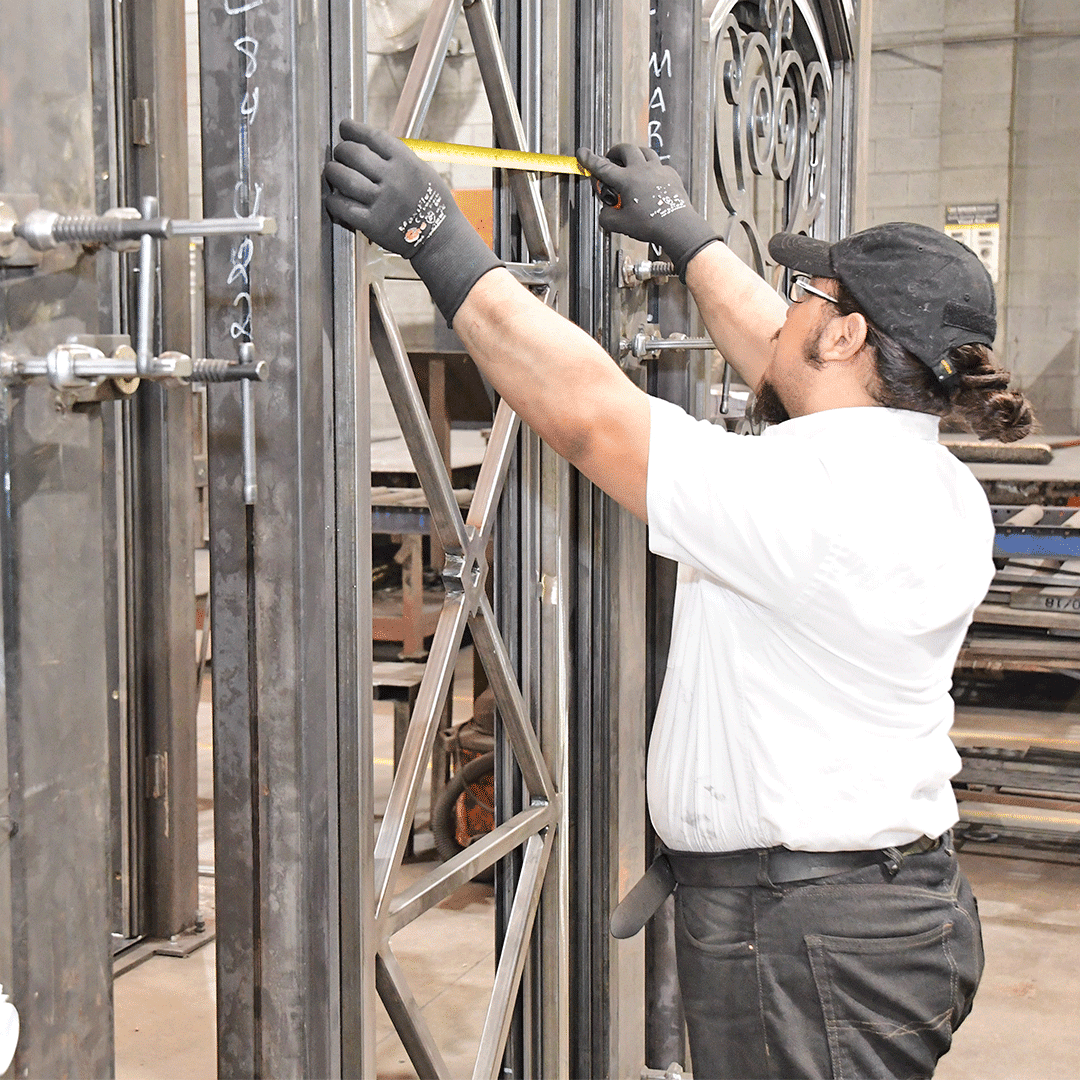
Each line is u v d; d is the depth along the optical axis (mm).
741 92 2475
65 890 999
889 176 8148
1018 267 7977
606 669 1962
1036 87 7762
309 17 1190
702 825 1466
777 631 1393
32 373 921
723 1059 1479
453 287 1311
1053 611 4012
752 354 1812
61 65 944
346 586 1317
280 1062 1299
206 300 1232
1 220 885
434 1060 1529
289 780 1262
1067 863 3750
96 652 1026
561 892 1876
